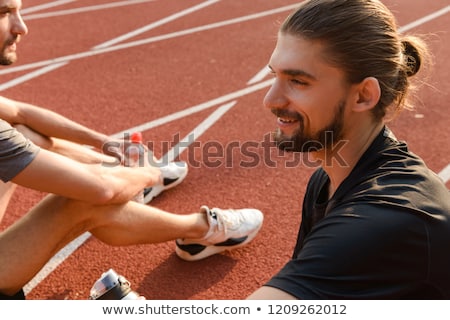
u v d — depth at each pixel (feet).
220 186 11.82
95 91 16.74
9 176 6.90
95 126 14.71
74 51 20.10
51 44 20.84
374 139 5.34
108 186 7.36
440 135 13.42
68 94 16.61
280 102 5.08
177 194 11.60
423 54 5.65
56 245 7.54
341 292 4.59
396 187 4.91
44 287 9.21
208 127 14.47
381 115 5.24
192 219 9.00
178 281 9.28
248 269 9.50
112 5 25.31
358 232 4.61
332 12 4.85
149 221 8.21
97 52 19.89
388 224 4.61
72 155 9.41
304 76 4.88
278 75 5.07
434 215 4.75
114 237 8.04
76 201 7.47
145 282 9.29
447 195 5.06
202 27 22.09
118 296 6.97
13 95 16.66
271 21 22.43
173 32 21.72
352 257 4.58
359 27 4.83
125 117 15.14
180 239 9.49
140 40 20.99
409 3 23.47
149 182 8.22
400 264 4.66
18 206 11.35
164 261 9.75
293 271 4.74
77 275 9.48
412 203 4.75
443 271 4.83
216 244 9.61
